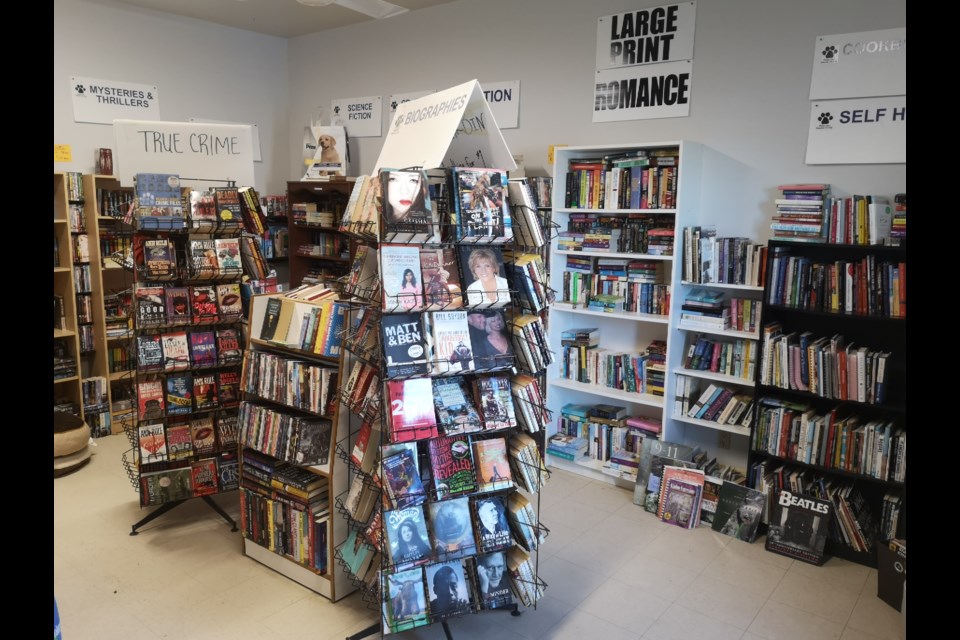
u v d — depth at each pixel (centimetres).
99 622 280
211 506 382
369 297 256
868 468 336
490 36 521
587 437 464
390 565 244
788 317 386
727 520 368
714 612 293
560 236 455
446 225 255
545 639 272
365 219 260
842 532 343
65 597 298
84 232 518
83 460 458
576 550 347
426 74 571
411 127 288
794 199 361
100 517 380
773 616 290
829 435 347
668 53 425
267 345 333
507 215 259
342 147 621
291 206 625
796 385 354
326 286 337
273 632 276
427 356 246
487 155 278
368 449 263
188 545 350
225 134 381
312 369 299
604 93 458
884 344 355
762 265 379
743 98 398
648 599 303
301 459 299
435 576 256
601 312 438
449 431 250
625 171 421
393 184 237
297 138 693
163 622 281
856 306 338
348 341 278
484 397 256
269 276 392
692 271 396
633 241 425
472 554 258
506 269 271
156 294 352
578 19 466
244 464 333
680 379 408
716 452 428
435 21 555
